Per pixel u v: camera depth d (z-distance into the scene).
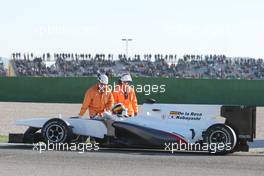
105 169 15.08
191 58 77.94
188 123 19.39
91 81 49.00
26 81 50.16
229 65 78.69
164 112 19.69
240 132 19.12
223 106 19.27
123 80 22.39
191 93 47.06
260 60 78.94
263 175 14.40
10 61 72.56
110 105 21.30
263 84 47.25
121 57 78.12
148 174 14.36
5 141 22.56
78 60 76.50
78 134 20.19
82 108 21.22
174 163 16.34
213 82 47.16
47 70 74.12
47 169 14.97
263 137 27.41
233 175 14.35
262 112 43.66
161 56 77.81
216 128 18.78
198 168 15.43
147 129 19.61
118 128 19.91
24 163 15.98
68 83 49.25
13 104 48.56
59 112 42.00
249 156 18.44
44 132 20.03
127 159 17.06
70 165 15.70
